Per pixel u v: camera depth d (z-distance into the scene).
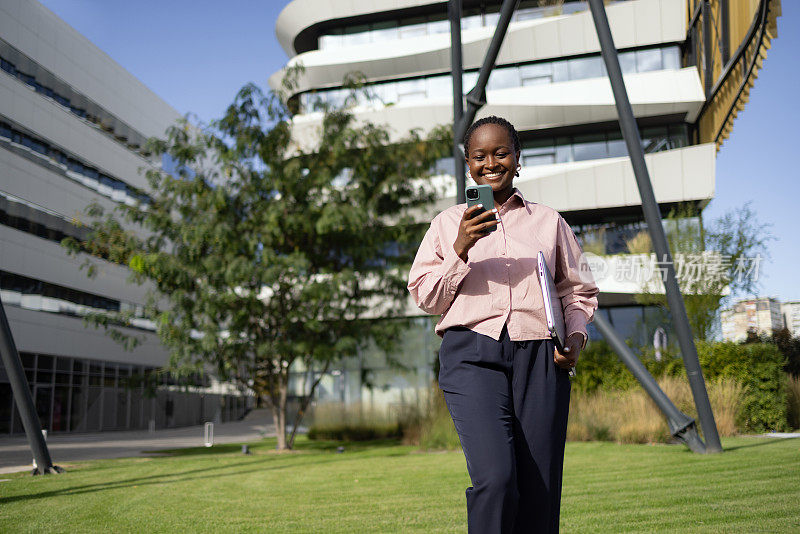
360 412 17.77
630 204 22.88
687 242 15.89
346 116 13.90
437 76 26.47
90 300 29.70
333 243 13.96
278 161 13.45
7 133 25.27
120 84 32.84
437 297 1.80
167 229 13.41
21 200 25.78
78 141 29.44
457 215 1.96
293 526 3.92
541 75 25.72
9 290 24.81
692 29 23.48
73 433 27.75
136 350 32.62
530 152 25.55
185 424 37.75
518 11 26.48
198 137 13.41
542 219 1.97
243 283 12.98
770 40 14.25
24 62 26.38
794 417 11.71
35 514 4.62
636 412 10.16
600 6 7.82
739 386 10.65
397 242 14.63
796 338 15.94
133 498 5.50
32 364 25.86
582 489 5.04
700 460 6.69
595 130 25.25
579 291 1.99
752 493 4.39
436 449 11.39
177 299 12.64
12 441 22.12
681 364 11.68
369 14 27.27
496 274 1.84
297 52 30.31
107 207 31.23
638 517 3.73
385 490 5.68
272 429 28.20
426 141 14.05
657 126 25.00
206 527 3.94
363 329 13.73
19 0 26.14
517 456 1.78
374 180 13.85
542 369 1.80
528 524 1.77
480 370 1.78
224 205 12.72
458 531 3.57
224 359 13.46
